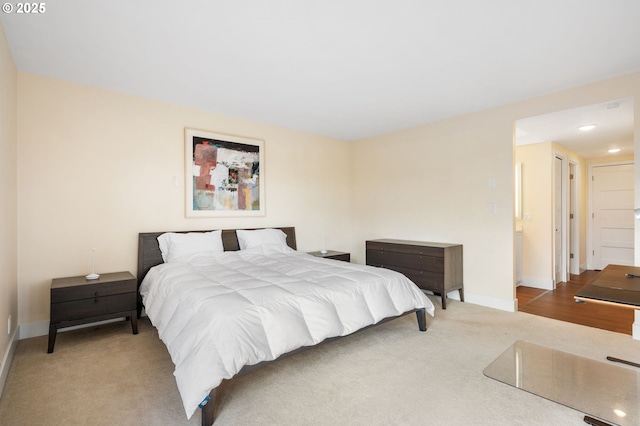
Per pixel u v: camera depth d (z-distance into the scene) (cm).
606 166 589
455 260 390
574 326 314
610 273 206
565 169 516
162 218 359
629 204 569
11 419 173
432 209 437
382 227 505
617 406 183
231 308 194
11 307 252
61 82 301
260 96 344
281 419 174
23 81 282
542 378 215
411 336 290
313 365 236
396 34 225
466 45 239
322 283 255
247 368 184
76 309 267
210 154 395
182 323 203
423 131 448
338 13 201
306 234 498
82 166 311
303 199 493
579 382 210
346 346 269
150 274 316
